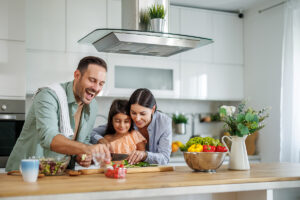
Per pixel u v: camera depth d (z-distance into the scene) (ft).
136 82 13.44
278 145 13.50
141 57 13.43
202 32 14.51
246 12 15.20
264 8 14.28
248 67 15.07
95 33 7.64
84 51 12.57
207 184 5.99
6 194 4.82
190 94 14.16
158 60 13.71
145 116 8.27
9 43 11.08
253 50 14.82
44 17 12.12
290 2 12.86
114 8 12.96
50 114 6.59
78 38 12.48
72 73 12.37
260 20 14.49
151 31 7.60
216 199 7.25
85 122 7.93
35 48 11.98
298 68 12.59
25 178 5.78
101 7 12.80
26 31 11.92
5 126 11.02
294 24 12.73
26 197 4.90
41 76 12.01
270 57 13.96
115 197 5.36
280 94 13.46
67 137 6.90
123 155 7.36
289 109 12.65
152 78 13.70
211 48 14.64
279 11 13.61
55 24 12.24
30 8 11.98
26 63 11.87
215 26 14.79
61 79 12.23
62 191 5.07
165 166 7.53
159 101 15.01
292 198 7.39
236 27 15.21
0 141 10.96
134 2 8.28
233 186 6.19
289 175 6.82
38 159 6.51
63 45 12.30
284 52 12.91
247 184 6.29
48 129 6.38
